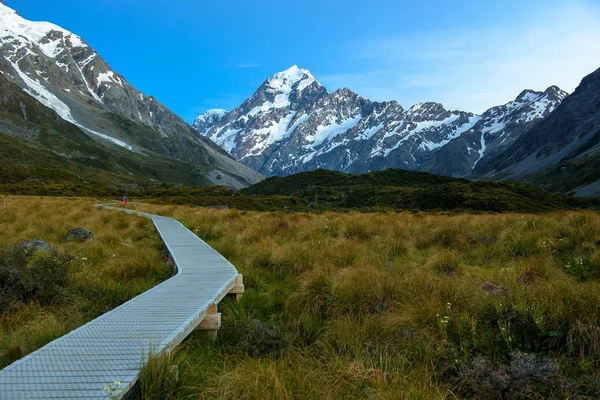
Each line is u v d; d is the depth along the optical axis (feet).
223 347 18.15
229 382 13.34
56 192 259.19
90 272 30.14
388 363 16.42
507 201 247.29
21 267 24.56
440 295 22.82
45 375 12.03
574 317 18.10
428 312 20.30
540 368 14.93
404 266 31.22
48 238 48.34
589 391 14.64
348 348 18.37
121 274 30.35
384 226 49.11
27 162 586.04
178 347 16.58
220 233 53.16
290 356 17.34
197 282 24.66
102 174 651.66
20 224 56.80
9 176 349.41
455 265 30.66
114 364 12.88
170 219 74.49
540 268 27.32
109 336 15.31
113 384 11.41
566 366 16.28
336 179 641.40
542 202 270.67
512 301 20.36
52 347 14.23
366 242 41.96
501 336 18.21
